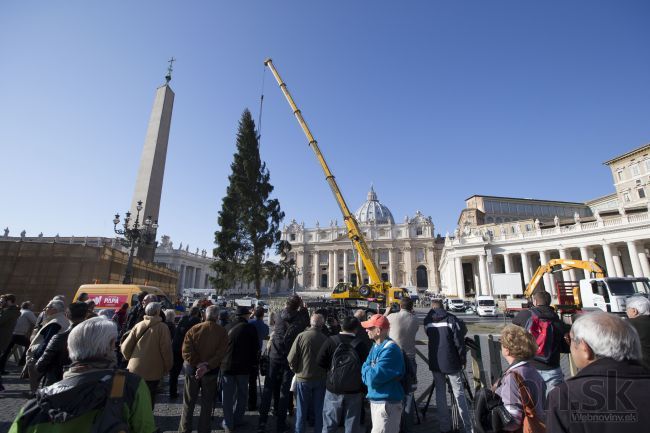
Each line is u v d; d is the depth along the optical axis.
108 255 20.28
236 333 5.65
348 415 4.14
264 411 5.46
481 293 51.16
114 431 1.95
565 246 44.09
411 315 5.72
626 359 1.90
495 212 72.56
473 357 6.02
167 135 25.84
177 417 6.08
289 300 6.35
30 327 8.25
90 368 2.10
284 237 107.44
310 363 4.90
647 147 44.06
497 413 2.67
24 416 1.88
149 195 23.11
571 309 18.88
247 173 30.02
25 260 18.94
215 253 28.20
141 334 5.04
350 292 19.52
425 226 97.19
